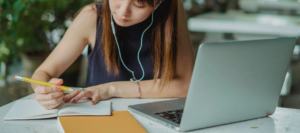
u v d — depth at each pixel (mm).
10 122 905
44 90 951
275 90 993
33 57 2697
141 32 1345
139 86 1232
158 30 1269
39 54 2764
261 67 912
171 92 1257
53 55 1348
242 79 887
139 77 1415
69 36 1354
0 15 2227
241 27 2844
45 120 934
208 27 2973
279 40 920
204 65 798
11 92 2812
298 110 1115
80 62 2750
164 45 1268
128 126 886
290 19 3088
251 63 883
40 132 851
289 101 2994
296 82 3496
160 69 1281
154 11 1252
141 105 1074
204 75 811
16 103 1035
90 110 982
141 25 1327
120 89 1207
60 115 945
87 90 1142
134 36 1350
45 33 2791
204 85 824
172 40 1277
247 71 886
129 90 1217
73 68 2695
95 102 1093
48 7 2533
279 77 977
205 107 862
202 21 2986
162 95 1251
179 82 1291
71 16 2736
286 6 3473
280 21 2938
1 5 2199
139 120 963
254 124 963
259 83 935
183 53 1366
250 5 3602
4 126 876
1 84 2994
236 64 854
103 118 943
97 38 1360
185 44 1393
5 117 915
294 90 3268
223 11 4164
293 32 2684
